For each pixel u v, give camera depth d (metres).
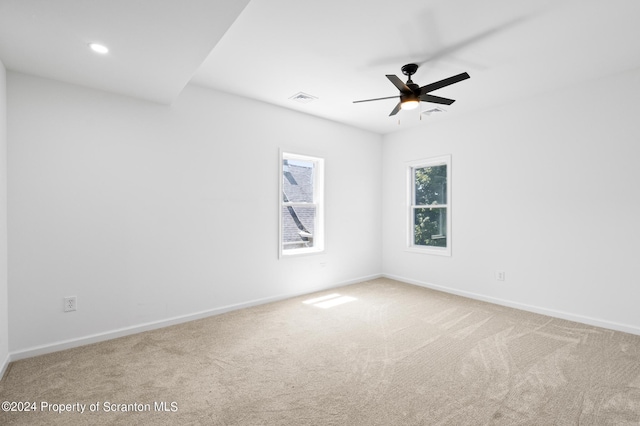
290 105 4.05
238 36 2.45
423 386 2.11
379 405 1.90
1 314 2.27
